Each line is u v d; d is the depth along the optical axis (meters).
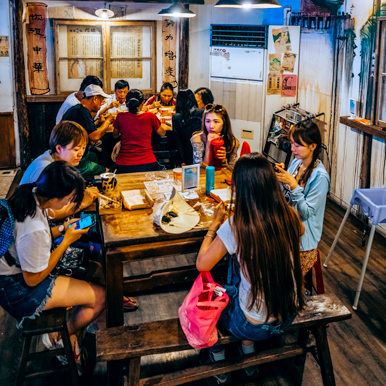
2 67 5.56
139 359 2.01
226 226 1.89
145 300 3.10
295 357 2.58
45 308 2.17
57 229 2.39
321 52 5.01
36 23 5.62
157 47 6.27
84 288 2.34
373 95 4.11
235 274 2.15
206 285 1.99
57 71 5.84
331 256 3.70
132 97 4.00
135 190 2.75
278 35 5.37
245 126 5.93
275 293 1.83
